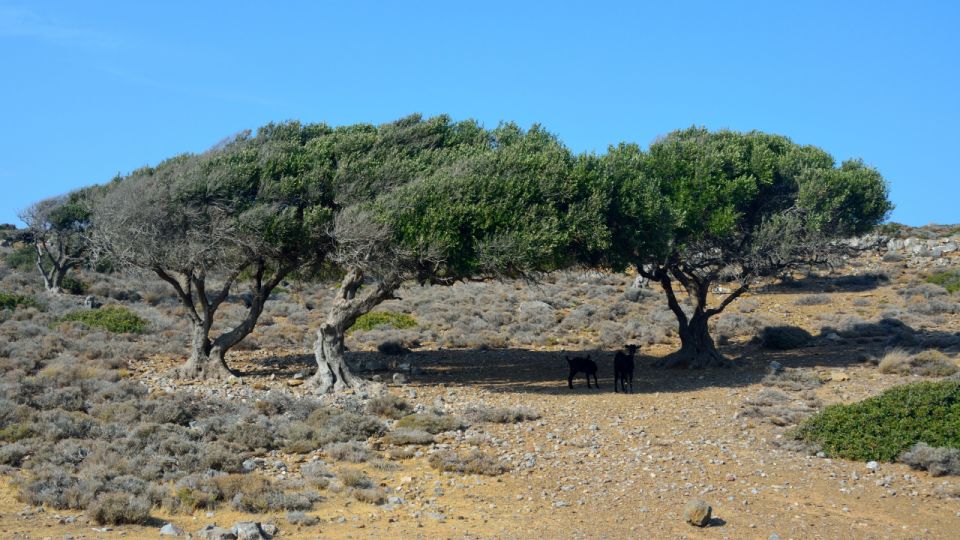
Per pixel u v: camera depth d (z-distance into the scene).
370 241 24.70
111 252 26.44
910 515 13.97
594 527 13.19
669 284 31.97
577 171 26.30
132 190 26.52
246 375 28.09
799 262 31.39
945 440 17.11
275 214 25.88
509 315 45.22
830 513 14.03
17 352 26.86
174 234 25.98
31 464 14.88
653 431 20.06
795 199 31.62
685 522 13.45
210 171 26.72
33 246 59.00
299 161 27.28
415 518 13.47
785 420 20.58
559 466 16.92
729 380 27.62
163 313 43.69
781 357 32.62
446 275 26.27
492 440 18.88
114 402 20.33
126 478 14.05
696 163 29.83
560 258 25.56
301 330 39.28
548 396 24.75
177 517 13.03
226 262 26.73
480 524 13.24
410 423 19.89
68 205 47.66
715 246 31.06
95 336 32.88
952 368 26.31
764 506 14.38
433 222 24.44
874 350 32.12
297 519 12.92
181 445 16.38
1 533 11.49
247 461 16.27
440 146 30.34
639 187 27.48
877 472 16.45
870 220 32.53
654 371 30.48
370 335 38.75
